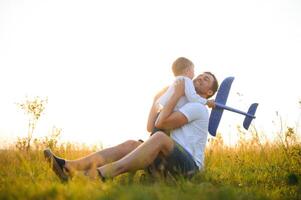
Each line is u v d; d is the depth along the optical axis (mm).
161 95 6113
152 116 5996
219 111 6441
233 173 6098
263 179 5887
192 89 5598
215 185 5285
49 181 4863
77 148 7680
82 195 3768
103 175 4938
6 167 5836
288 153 6719
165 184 4898
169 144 5254
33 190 3932
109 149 5523
